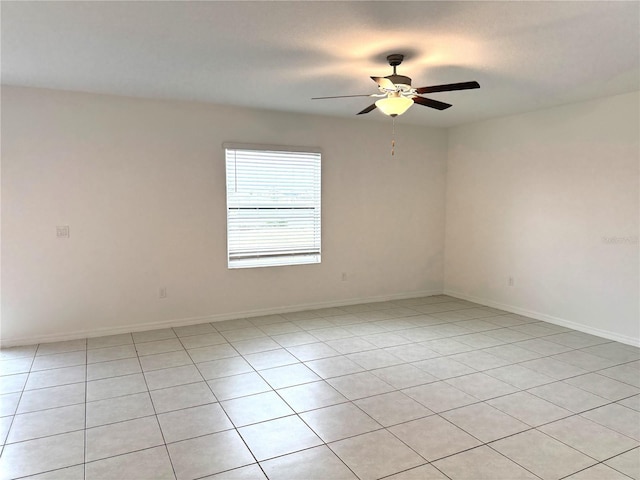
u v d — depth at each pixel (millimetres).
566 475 2211
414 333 4562
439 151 6250
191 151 4711
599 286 4473
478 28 2688
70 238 4281
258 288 5188
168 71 3557
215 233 4891
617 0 2314
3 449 2436
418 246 6215
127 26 2656
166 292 4715
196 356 3873
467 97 4406
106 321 4480
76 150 4246
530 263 5172
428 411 2879
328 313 5348
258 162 5066
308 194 5391
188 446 2471
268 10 2432
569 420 2766
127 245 4508
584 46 2980
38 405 2955
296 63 3352
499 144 5484
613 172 4309
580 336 4477
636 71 3531
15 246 4094
